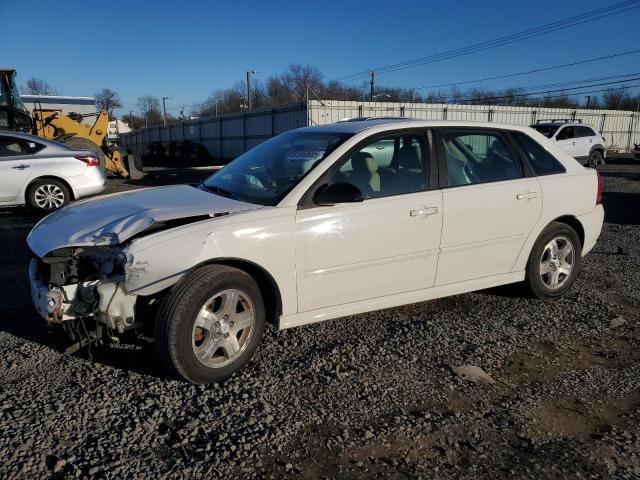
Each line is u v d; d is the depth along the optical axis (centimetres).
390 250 399
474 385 349
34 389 332
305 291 373
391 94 5575
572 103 5394
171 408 314
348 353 389
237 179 426
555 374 369
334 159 385
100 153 1666
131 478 254
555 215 488
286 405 321
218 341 342
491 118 3881
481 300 508
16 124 1515
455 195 427
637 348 414
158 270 316
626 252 700
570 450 284
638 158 2492
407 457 275
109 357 376
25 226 870
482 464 271
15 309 469
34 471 257
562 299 514
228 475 258
